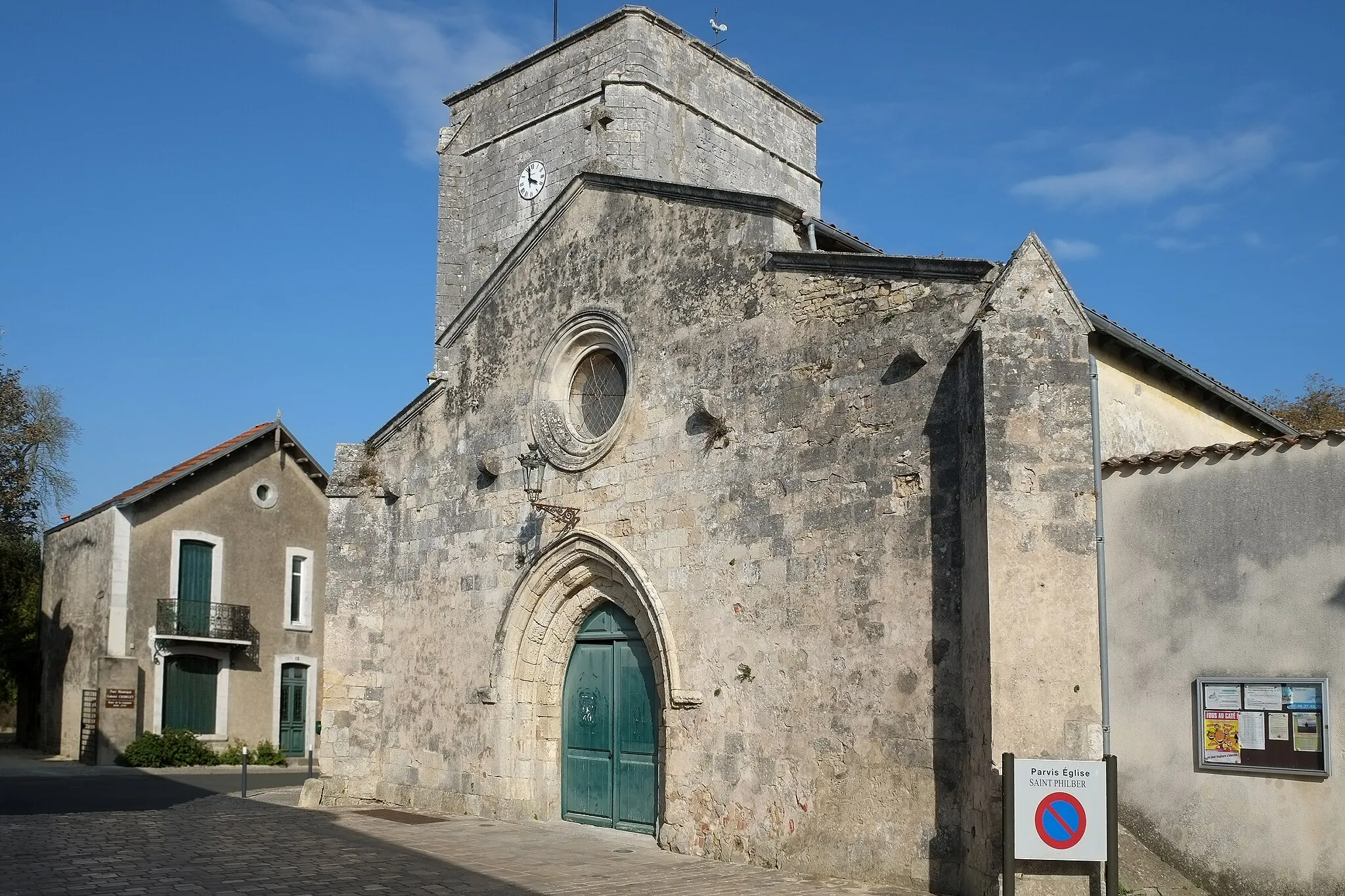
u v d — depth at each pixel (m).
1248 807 10.21
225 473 34.28
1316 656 9.98
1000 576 10.55
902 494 12.32
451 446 18.98
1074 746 10.23
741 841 13.27
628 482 15.55
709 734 13.90
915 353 12.23
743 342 14.31
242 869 12.02
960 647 11.52
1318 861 9.78
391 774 19.06
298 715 35.19
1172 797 10.64
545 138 22.50
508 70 23.38
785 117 24.59
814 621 12.98
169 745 30.86
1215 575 10.66
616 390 16.70
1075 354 10.98
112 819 16.23
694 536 14.50
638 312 15.89
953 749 11.43
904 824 11.76
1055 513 10.67
